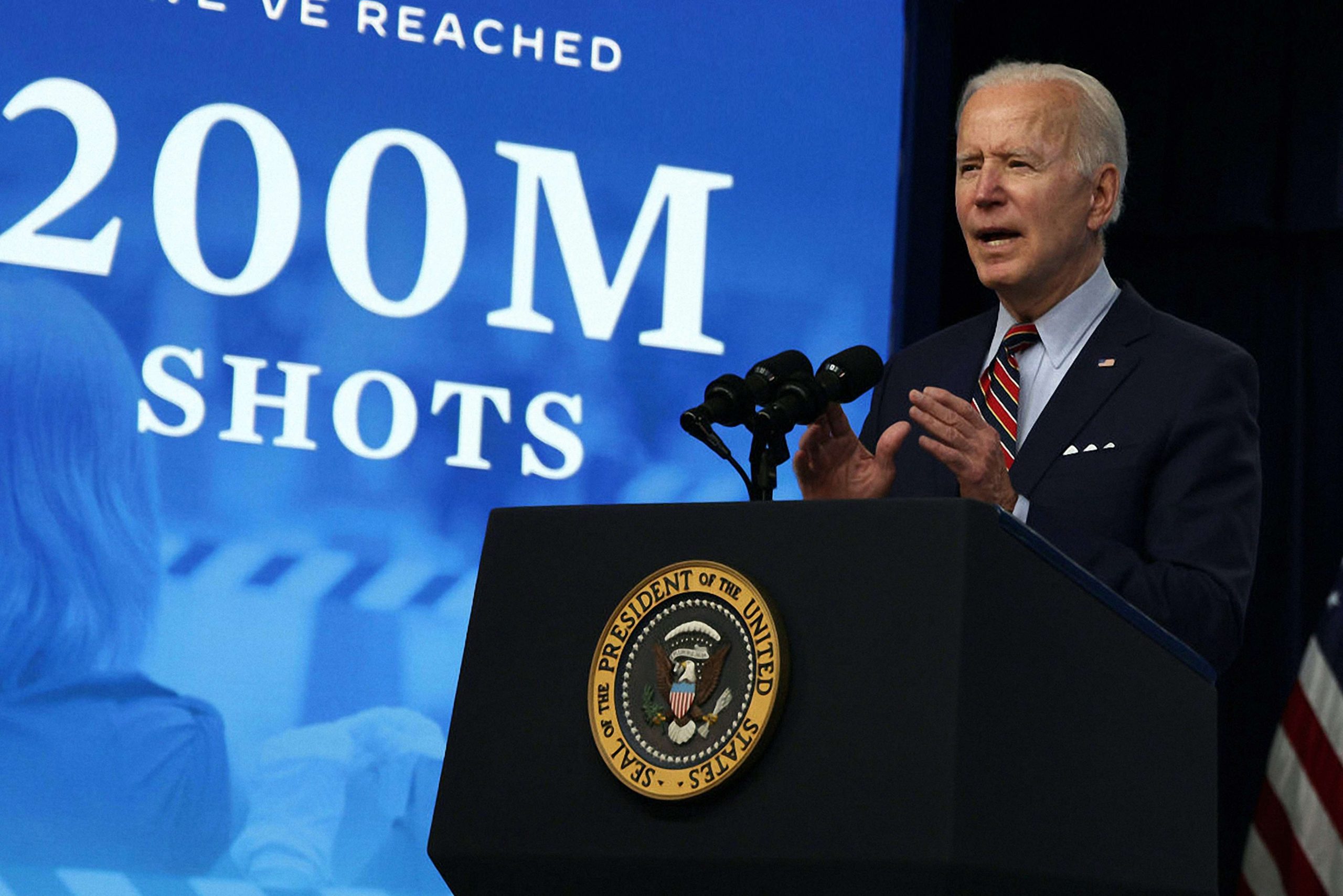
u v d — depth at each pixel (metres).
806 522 4.56
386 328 13.30
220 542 12.75
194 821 12.33
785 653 4.41
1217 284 17.75
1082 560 6.28
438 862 4.86
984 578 4.34
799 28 14.41
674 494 13.61
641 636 4.64
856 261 14.20
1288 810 15.30
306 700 12.69
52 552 12.48
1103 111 7.91
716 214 14.02
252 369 13.02
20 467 12.54
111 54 13.12
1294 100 17.36
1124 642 4.81
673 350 13.77
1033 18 17.72
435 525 13.15
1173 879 4.80
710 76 14.19
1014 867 4.27
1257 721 17.09
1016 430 7.75
